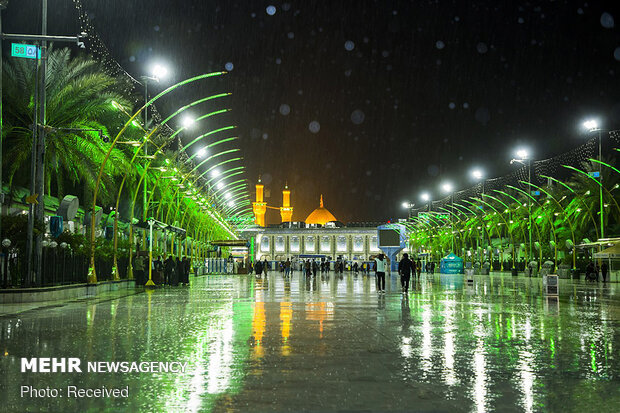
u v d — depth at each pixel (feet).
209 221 277.03
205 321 50.31
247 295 91.45
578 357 31.91
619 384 25.14
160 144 153.58
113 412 20.61
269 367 28.76
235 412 20.53
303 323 48.96
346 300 79.41
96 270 102.94
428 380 25.82
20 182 111.65
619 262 189.88
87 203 123.54
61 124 103.45
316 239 579.07
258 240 578.25
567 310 62.85
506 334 41.70
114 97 107.14
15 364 29.45
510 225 267.39
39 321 49.93
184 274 134.10
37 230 78.89
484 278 200.34
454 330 44.09
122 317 53.78
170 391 23.68
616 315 56.80
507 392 23.59
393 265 309.63
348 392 23.52
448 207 396.16
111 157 108.27
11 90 98.02
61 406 21.44
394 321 50.75
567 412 20.66
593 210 202.39
